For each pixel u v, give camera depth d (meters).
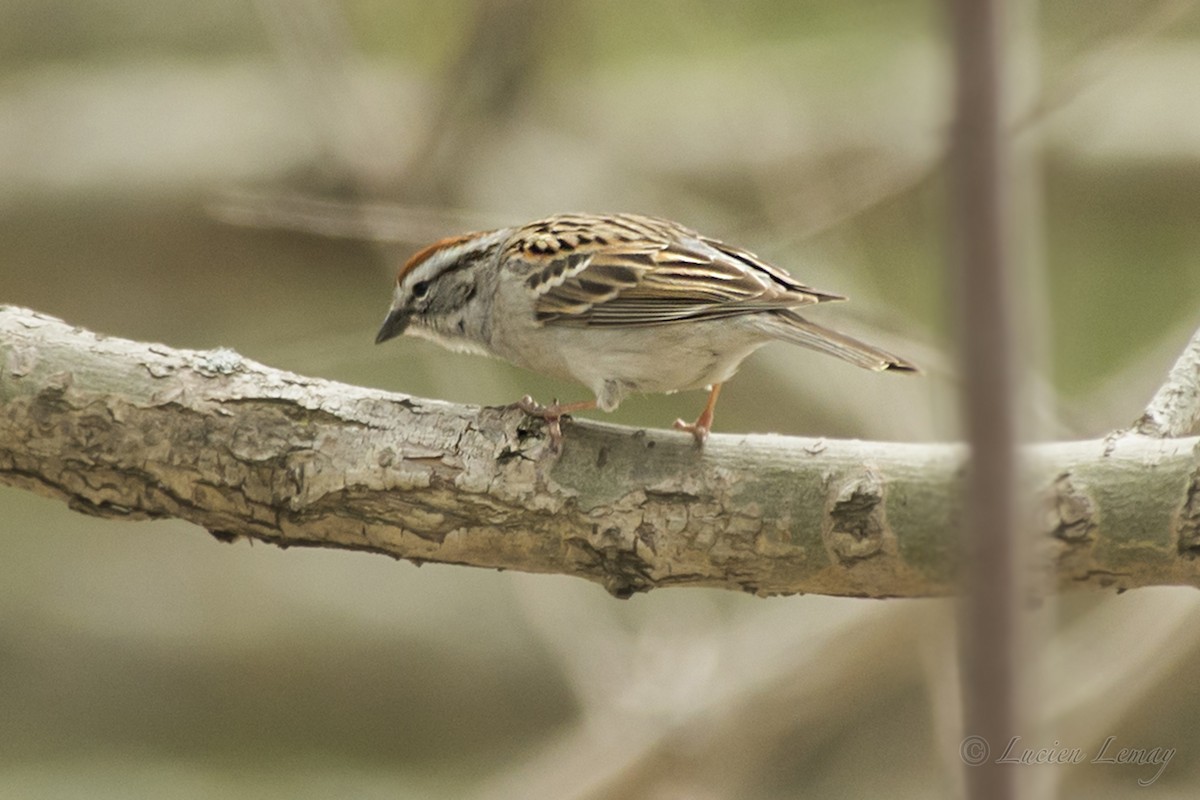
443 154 13.01
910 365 6.77
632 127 14.84
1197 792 12.38
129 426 6.35
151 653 15.28
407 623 15.52
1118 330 14.45
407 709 15.31
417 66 13.97
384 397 6.46
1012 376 2.55
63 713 14.98
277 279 15.03
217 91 14.98
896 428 12.01
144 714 15.08
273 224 11.07
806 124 13.50
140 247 14.73
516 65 13.02
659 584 6.29
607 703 11.55
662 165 14.69
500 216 12.75
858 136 13.48
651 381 7.64
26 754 14.66
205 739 15.07
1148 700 11.35
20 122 14.80
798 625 12.30
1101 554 5.75
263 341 15.16
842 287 13.12
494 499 6.23
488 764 14.97
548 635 11.93
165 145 14.41
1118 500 5.71
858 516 5.93
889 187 10.82
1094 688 11.23
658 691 11.54
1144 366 11.45
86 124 14.70
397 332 8.88
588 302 7.60
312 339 13.62
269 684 15.33
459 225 11.05
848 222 13.03
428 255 8.64
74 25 16.36
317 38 12.43
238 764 14.84
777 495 6.05
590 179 14.50
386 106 12.95
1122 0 10.95
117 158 14.43
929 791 13.39
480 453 6.27
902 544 5.91
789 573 6.11
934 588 5.99
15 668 15.13
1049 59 12.59
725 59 14.77
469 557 6.39
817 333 7.05
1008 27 2.54
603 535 6.18
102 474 6.41
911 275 13.45
